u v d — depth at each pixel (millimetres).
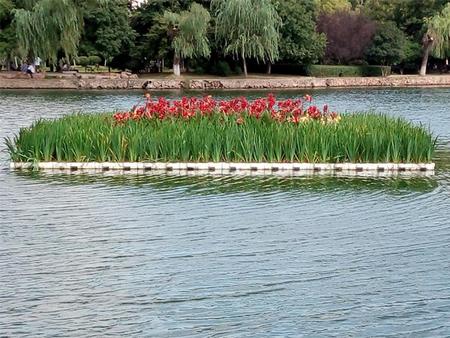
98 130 24359
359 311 11570
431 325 11031
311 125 24891
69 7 66750
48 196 19719
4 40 70812
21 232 16016
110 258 14180
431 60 100125
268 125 25078
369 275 13219
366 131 24469
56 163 23953
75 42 68938
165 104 26375
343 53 89188
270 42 74312
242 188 21000
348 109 49719
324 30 89812
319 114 26547
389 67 89562
